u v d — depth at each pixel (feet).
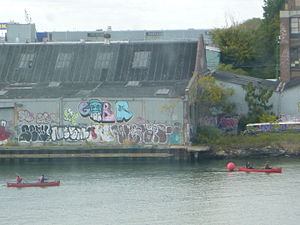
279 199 328.29
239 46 597.11
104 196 343.26
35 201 339.98
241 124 461.37
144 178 376.89
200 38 475.31
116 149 424.05
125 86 455.63
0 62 488.85
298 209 313.73
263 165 399.85
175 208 319.47
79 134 435.53
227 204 322.96
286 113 467.52
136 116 429.38
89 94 440.04
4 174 400.26
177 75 460.55
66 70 478.59
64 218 311.68
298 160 417.28
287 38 507.71
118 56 479.00
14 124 440.04
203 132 436.76
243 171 386.93
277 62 568.00
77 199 340.18
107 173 392.68
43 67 482.69
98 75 472.44
